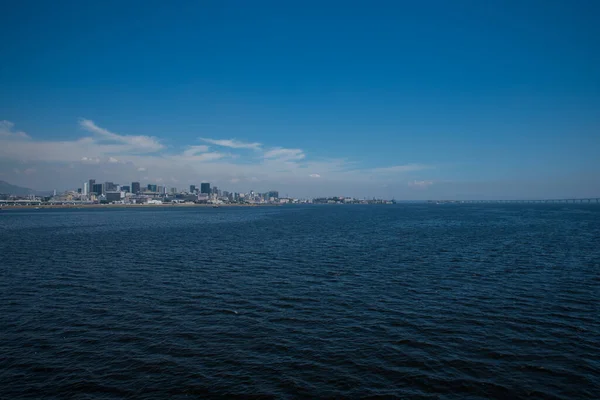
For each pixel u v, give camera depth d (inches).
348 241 3125.0
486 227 4490.7
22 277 1716.3
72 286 1542.8
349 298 1362.0
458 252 2449.6
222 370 813.9
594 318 1133.1
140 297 1376.7
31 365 834.2
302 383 761.0
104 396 715.4
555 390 737.6
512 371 809.5
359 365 836.0
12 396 711.7
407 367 827.4
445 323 1096.2
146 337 992.9
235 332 1031.0
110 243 3041.3
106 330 1042.7
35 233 3981.3
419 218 6811.0
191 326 1077.1
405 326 1073.5
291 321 1119.6
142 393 725.3
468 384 758.5
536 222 5305.1
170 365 836.0
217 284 1579.7
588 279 1638.8
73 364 840.3
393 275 1750.7
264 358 871.1
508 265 1977.1
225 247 2770.7
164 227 4891.7
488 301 1312.7
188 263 2086.6
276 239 3316.9
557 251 2437.3
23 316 1157.7
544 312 1191.6
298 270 1878.7
